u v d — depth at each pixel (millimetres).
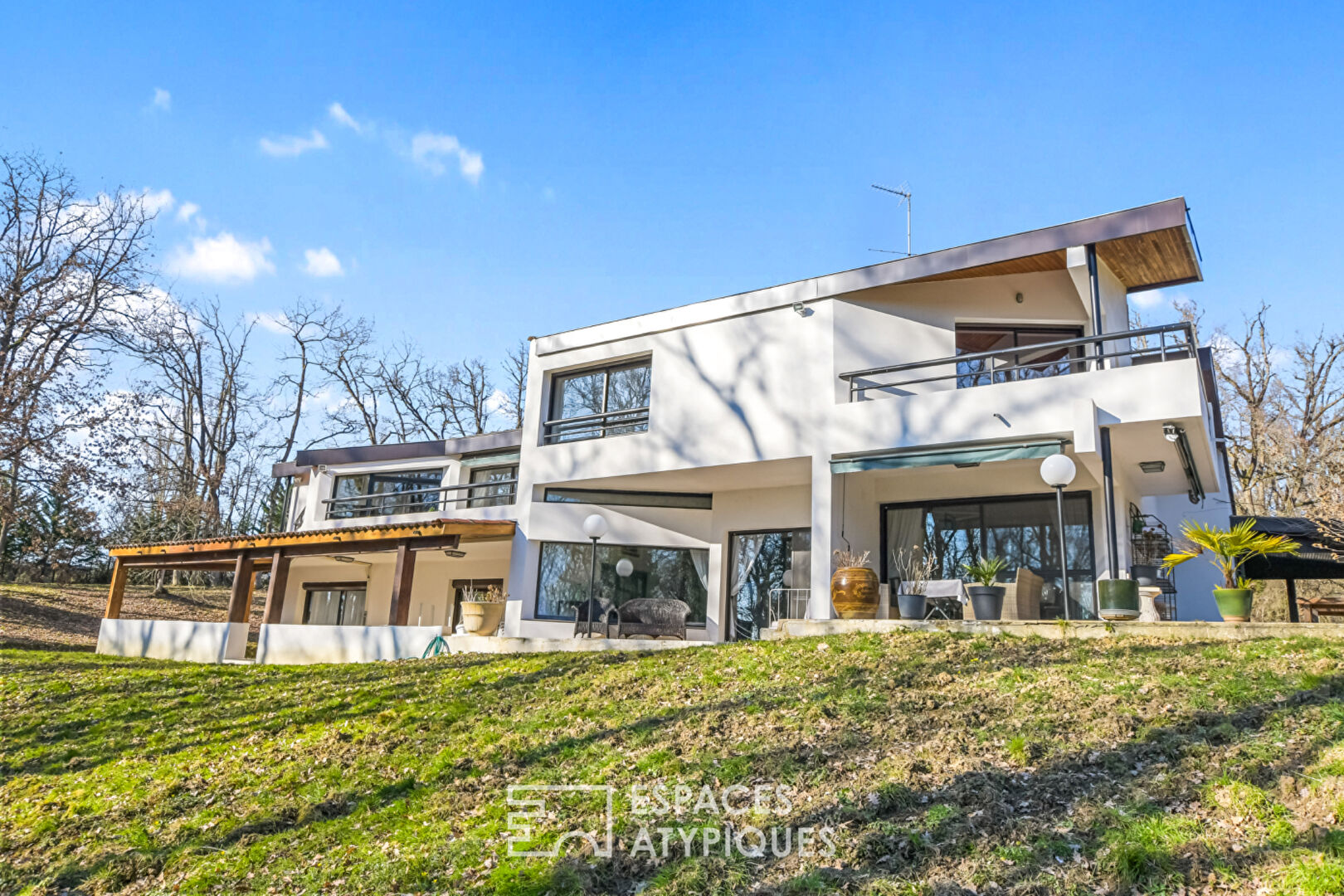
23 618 26812
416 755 9320
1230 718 7074
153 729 11703
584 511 19422
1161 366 12891
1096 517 15531
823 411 15859
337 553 21016
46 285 27516
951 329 16250
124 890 7266
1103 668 8969
